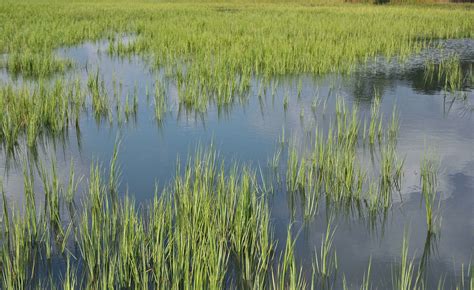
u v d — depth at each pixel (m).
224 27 22.17
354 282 4.82
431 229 5.73
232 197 5.68
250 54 15.28
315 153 7.51
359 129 9.38
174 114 10.45
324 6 39.91
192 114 10.47
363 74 14.43
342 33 20.77
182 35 19.45
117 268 4.92
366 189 6.80
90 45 19.30
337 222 6.02
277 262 5.15
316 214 6.20
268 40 17.86
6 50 16.88
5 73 13.91
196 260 4.64
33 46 17.34
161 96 10.96
